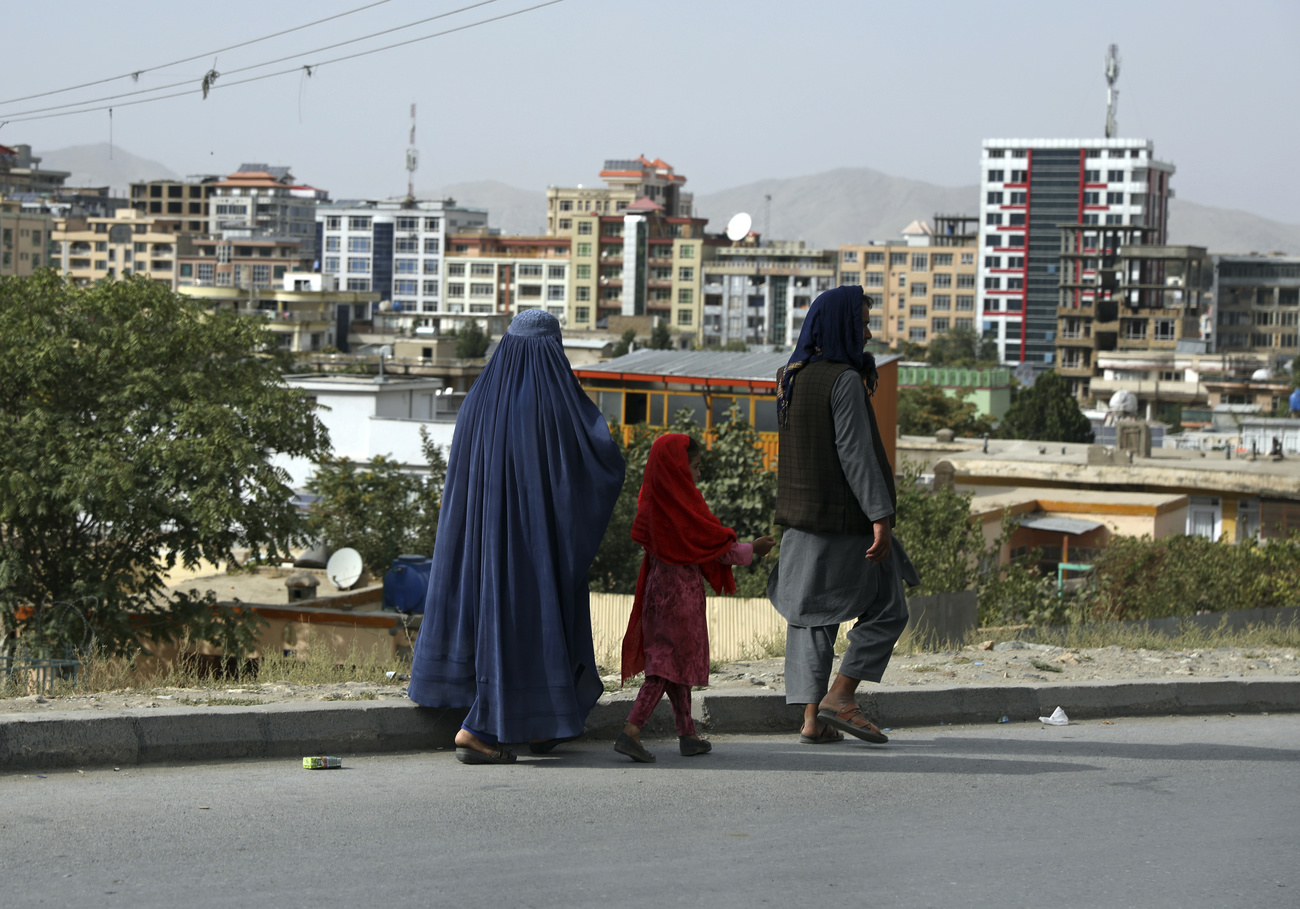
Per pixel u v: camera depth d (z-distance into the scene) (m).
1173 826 5.82
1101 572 21.02
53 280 24.16
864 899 4.68
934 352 193.12
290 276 156.50
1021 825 5.76
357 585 30.06
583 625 6.84
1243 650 11.19
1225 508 43.59
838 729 7.52
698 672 7.01
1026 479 45.62
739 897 4.65
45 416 22.34
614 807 5.88
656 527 7.03
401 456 44.50
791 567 7.30
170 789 5.93
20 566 21.73
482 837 5.31
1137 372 159.25
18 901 4.36
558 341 6.89
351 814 5.61
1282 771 7.05
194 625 22.89
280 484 23.45
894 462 43.62
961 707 8.56
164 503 22.34
